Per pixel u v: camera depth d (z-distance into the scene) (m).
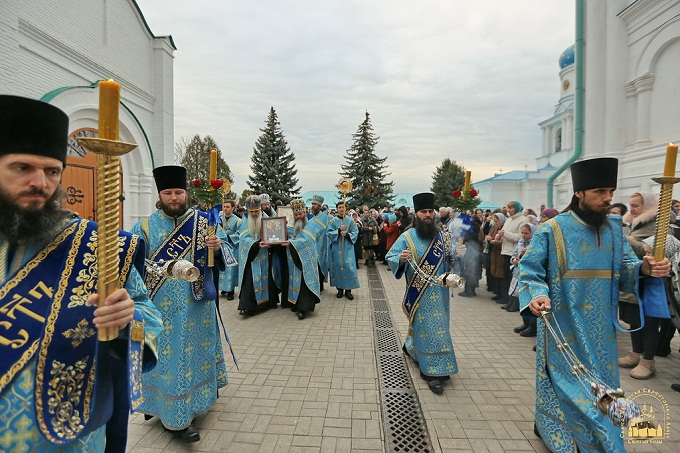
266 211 8.30
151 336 1.53
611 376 2.42
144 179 9.80
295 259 6.40
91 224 1.43
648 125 8.46
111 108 1.16
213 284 3.02
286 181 34.84
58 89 7.11
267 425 3.04
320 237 7.81
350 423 3.08
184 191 2.98
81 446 1.32
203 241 2.96
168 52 10.82
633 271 2.46
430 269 3.71
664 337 4.49
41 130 1.22
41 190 1.24
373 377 3.96
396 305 7.34
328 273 8.38
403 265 3.89
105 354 1.33
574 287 2.46
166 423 2.73
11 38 6.21
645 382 3.83
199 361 2.97
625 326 5.61
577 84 9.72
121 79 9.17
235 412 3.24
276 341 5.14
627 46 8.84
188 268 2.28
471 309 6.95
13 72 6.27
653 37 8.19
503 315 6.52
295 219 6.80
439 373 3.62
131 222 9.56
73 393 1.26
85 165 8.01
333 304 7.43
